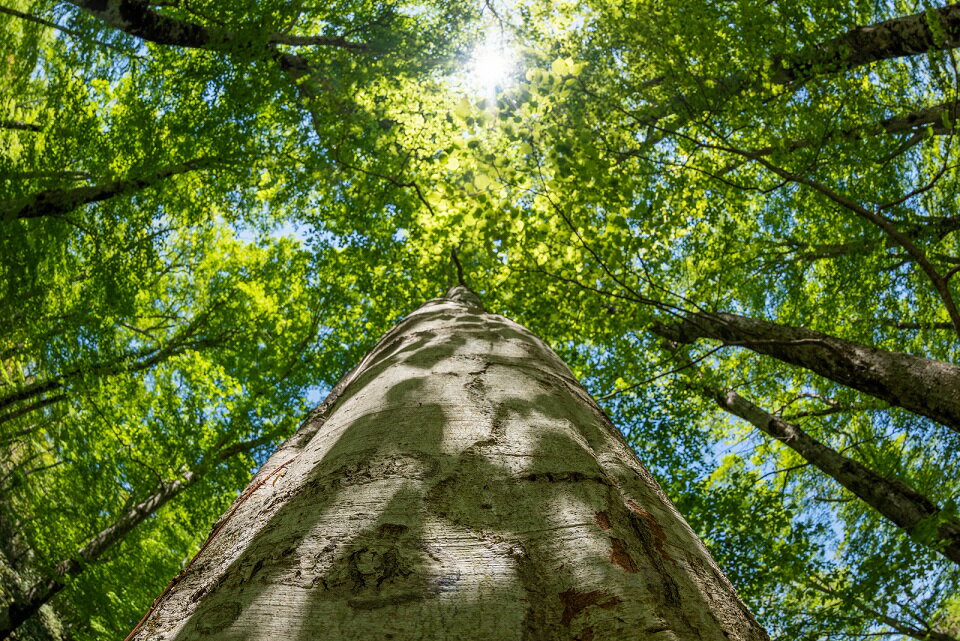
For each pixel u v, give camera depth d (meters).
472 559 0.90
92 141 7.35
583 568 0.90
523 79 8.20
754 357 9.65
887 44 6.28
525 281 6.17
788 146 6.11
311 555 0.92
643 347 8.80
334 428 1.62
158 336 11.70
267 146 9.04
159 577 9.62
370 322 10.95
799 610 7.38
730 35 6.40
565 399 1.82
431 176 6.71
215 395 10.95
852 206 5.37
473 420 1.42
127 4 7.19
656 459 10.23
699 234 8.10
